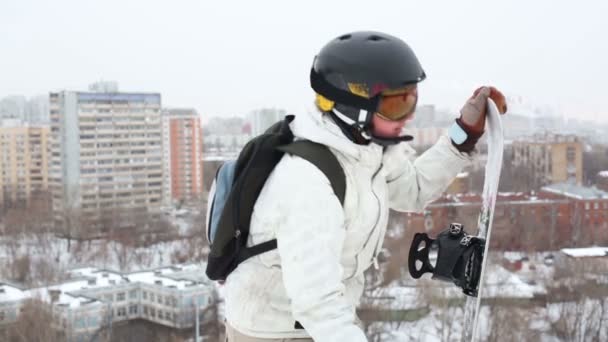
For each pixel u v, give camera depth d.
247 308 2.00
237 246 1.97
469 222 30.36
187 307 33.75
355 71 1.87
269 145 1.93
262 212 1.89
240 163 2.01
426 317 24.28
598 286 29.72
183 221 62.03
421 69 1.97
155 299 35.91
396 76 1.87
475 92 2.30
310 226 1.78
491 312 27.23
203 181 83.50
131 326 34.09
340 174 1.86
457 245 2.05
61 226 58.50
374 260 2.06
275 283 1.96
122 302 36.44
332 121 1.92
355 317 2.10
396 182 2.33
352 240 1.94
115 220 60.00
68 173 72.75
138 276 39.62
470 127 2.29
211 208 2.12
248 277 1.98
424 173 2.37
